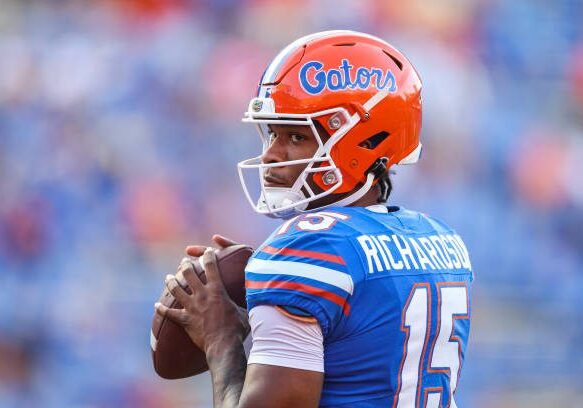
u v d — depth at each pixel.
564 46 29.36
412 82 7.75
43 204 23.17
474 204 26.33
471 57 28.30
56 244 22.94
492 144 27.30
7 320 21.97
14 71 24.67
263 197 7.54
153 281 23.20
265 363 6.42
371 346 6.64
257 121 7.34
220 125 25.45
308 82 7.31
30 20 25.48
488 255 25.95
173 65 25.59
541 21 29.25
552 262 26.56
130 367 22.22
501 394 23.77
